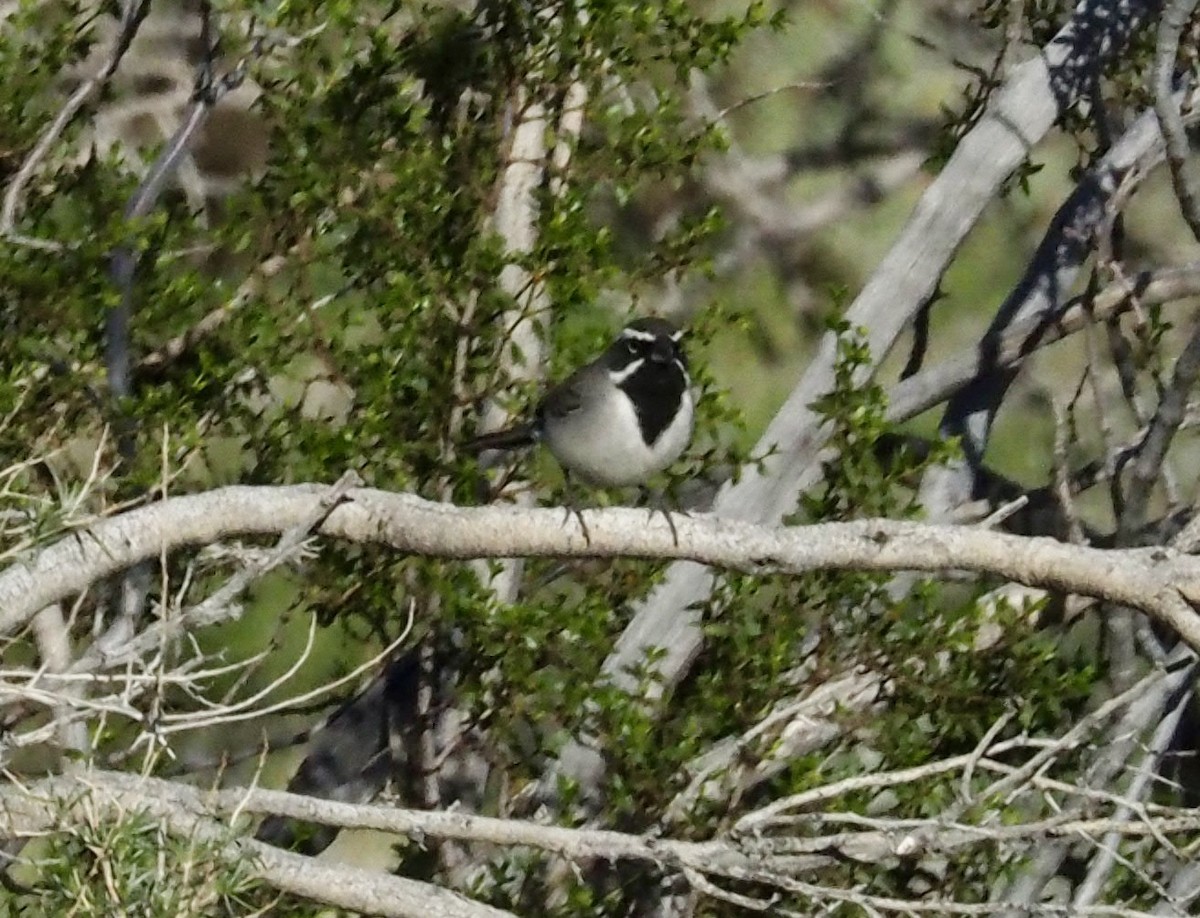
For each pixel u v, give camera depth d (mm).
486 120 13297
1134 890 11938
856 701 12094
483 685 12453
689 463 14484
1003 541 9648
